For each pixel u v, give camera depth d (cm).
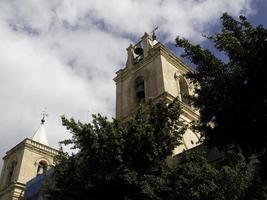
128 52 5097
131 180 1836
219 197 1864
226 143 1401
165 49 4488
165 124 2103
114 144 1964
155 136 2039
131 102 4397
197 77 1502
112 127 2047
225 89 1370
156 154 1962
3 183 5572
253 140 1304
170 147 2055
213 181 1920
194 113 3994
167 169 1981
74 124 2088
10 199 5109
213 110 1401
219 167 2092
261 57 1305
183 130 2153
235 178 1891
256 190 1755
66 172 2064
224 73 1413
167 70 4316
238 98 1309
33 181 4800
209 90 1425
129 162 1931
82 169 1988
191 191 1828
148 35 5031
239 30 1475
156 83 4184
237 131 1334
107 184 1902
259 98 1273
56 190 2064
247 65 1320
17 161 5653
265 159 1316
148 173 1959
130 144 1994
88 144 2012
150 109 2250
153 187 1834
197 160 2038
